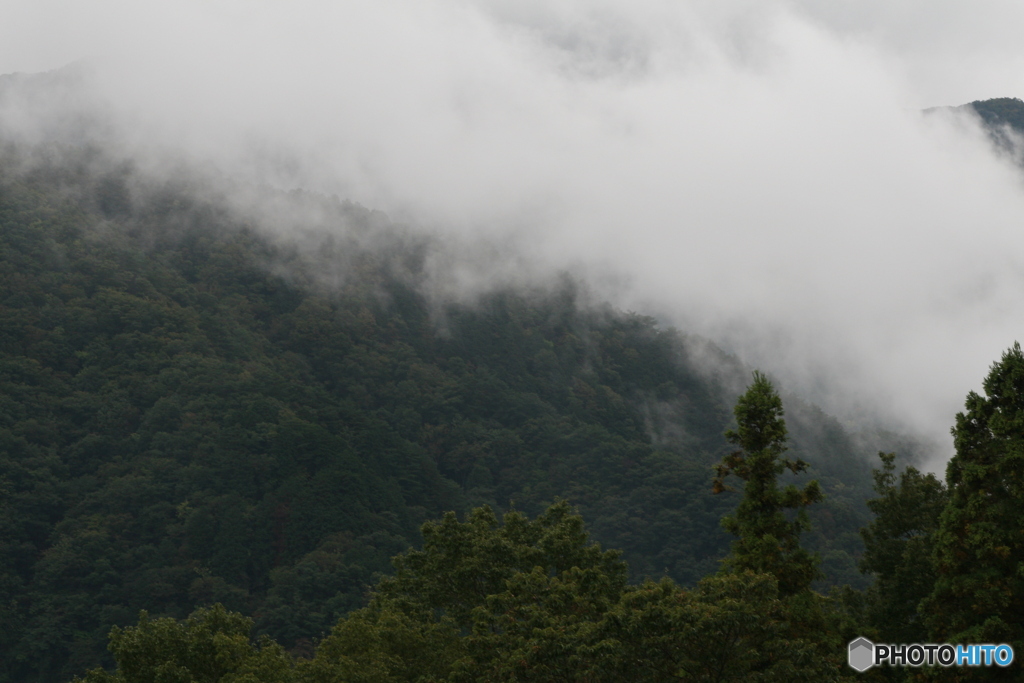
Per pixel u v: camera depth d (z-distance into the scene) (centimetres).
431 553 4006
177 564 10362
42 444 12231
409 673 3328
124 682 3422
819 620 2922
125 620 9475
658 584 2844
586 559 3878
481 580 3775
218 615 3850
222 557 10506
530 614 2795
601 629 2562
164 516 11050
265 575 10669
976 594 2662
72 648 9169
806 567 3002
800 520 3069
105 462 12144
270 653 3353
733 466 3156
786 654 2506
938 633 2797
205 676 3491
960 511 2786
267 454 12375
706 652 2484
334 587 10188
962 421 2886
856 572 11500
